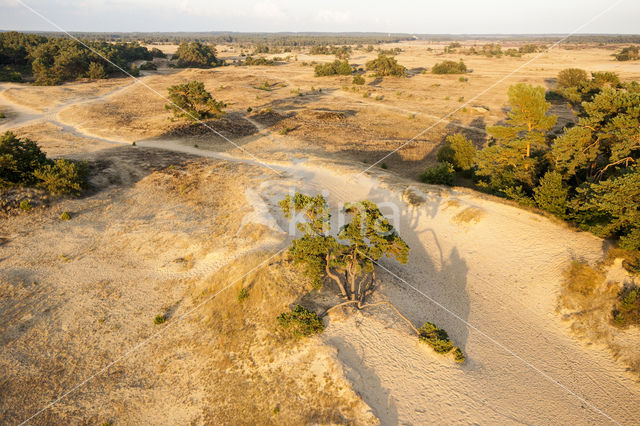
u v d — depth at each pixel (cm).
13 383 2444
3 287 3088
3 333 2736
